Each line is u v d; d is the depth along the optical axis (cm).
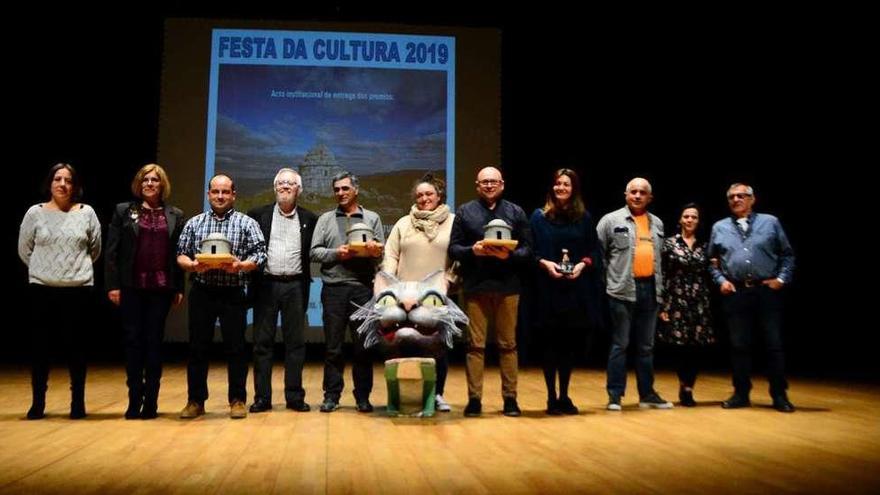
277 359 784
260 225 405
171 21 734
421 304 366
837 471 254
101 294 795
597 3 704
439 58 757
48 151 760
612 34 740
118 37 741
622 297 417
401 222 421
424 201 414
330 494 218
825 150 724
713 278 433
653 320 426
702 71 741
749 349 425
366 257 407
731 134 761
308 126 747
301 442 303
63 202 370
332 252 395
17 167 755
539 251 394
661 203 790
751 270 421
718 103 754
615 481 237
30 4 689
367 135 752
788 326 827
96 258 385
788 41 681
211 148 734
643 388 425
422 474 245
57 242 363
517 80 785
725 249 430
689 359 440
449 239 402
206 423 352
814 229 768
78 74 747
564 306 385
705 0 673
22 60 723
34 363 361
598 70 772
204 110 735
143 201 377
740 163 763
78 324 367
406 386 362
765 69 713
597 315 392
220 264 353
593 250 397
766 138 745
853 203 739
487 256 382
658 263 427
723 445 302
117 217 371
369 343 377
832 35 655
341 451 284
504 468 255
